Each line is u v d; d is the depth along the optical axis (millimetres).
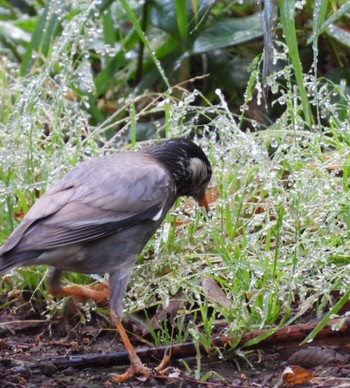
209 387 8508
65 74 11664
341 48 13961
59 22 13445
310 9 13625
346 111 11656
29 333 10156
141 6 14297
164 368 8945
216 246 9594
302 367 8859
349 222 9719
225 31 13867
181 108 11266
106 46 13141
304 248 9562
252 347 9023
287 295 9367
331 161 10125
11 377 8773
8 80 14242
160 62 14133
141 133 13695
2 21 16094
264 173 9891
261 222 10148
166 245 10125
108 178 9398
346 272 9203
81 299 10094
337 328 8656
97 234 9141
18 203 11094
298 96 10891
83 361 9117
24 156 11070
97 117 13578
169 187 9734
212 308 9992
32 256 8891
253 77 10633
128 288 10164
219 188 10562
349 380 8500
